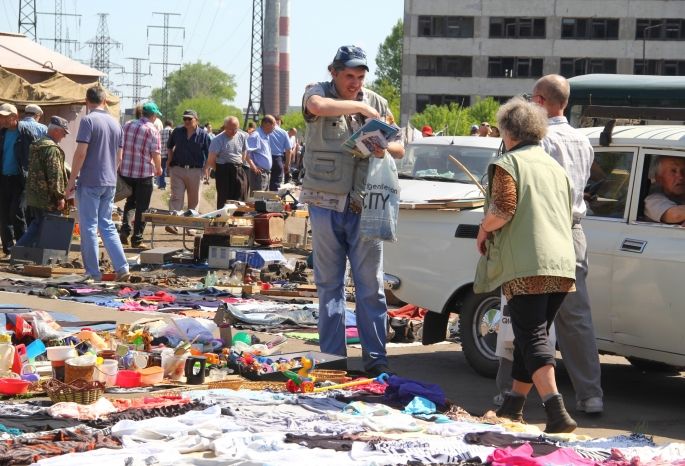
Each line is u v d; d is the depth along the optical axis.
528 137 9.29
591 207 11.51
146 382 10.27
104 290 16.86
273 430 8.32
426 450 7.81
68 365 9.66
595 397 10.53
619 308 11.09
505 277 8.93
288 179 36.84
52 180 19.80
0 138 21.45
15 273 19.02
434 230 12.45
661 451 8.20
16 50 31.02
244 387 10.30
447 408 9.70
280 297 17.44
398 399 9.82
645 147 11.20
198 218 21.06
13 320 11.66
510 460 7.50
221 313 12.86
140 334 11.44
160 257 20.67
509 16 136.12
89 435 7.91
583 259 10.50
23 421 8.41
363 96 11.34
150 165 24.03
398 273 12.74
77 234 24.27
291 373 10.26
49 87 29.81
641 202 11.11
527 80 136.50
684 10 132.62
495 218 8.92
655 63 134.12
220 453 7.49
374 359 11.36
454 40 137.25
